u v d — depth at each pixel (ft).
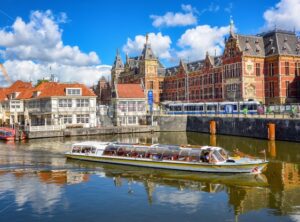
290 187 88.79
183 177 100.07
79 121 238.07
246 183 92.89
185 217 69.72
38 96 246.27
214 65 312.50
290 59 259.39
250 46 271.08
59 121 231.50
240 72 265.54
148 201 79.41
